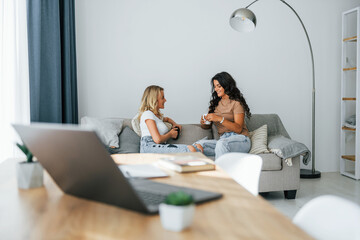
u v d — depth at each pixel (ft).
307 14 14.23
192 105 13.46
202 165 4.16
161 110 13.28
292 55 14.19
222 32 13.56
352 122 13.61
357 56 13.02
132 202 2.47
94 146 2.35
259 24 13.85
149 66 13.08
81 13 12.46
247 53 13.82
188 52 13.35
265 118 12.63
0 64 8.50
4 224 2.31
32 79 9.15
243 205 2.71
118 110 12.92
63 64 10.65
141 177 3.70
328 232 2.65
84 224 2.29
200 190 3.10
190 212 2.18
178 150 9.80
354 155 14.35
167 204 2.20
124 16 12.82
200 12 13.37
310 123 14.46
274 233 2.10
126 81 12.94
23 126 2.82
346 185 12.30
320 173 13.79
